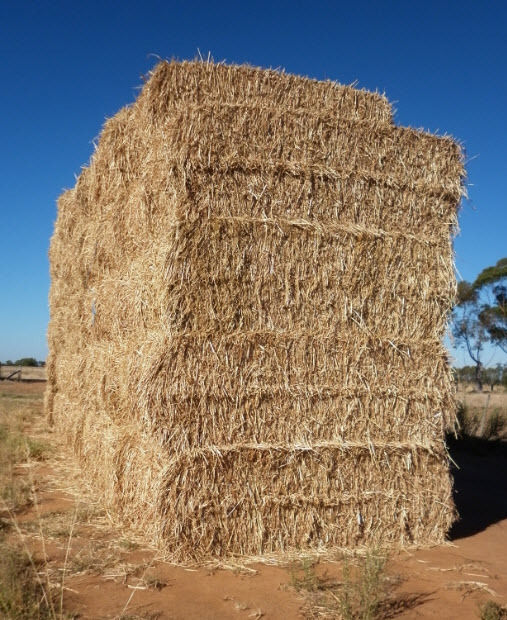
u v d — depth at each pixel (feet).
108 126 23.66
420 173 20.54
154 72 18.97
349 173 19.38
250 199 18.29
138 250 19.94
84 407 26.94
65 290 35.60
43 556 16.22
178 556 16.65
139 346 18.51
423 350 20.06
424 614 14.08
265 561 17.06
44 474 27.12
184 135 17.63
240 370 17.88
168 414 17.04
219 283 17.80
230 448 17.44
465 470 35.32
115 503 20.17
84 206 28.84
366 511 18.99
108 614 13.08
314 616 13.57
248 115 18.39
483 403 70.13
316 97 19.89
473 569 17.38
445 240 20.67
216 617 13.30
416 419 19.89
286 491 18.04
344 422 18.90
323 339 18.75
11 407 49.93
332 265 18.97
